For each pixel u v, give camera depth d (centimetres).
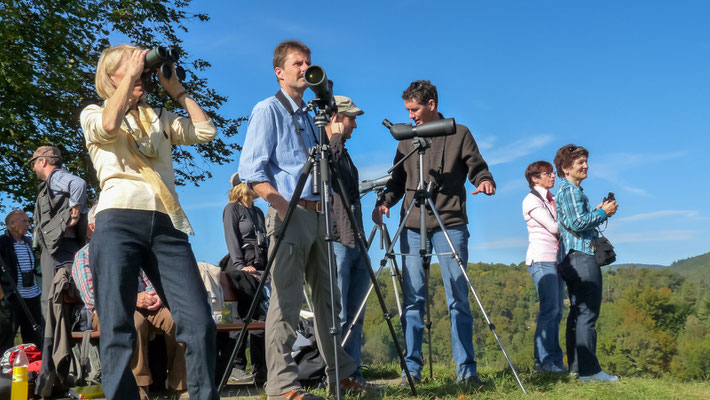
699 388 466
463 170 489
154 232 269
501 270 4975
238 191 575
